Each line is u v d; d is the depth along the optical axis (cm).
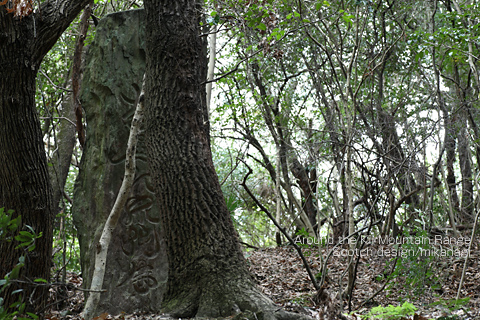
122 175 528
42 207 373
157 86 351
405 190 667
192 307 310
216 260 317
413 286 419
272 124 998
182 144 342
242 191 1163
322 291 340
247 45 654
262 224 1570
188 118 349
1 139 363
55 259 741
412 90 911
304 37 838
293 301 443
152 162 347
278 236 1084
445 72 1029
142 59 554
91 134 548
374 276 575
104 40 560
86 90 557
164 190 338
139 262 514
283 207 1357
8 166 363
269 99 962
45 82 895
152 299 506
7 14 362
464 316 351
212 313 300
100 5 986
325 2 582
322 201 1042
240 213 1276
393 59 936
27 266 353
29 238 214
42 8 396
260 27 470
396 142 582
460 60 795
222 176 1189
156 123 348
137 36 558
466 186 1010
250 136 980
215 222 329
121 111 540
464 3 873
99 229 515
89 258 511
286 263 759
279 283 629
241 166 1220
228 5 501
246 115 1007
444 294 517
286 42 827
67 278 684
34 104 382
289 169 1103
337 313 335
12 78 365
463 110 739
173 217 331
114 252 511
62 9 399
